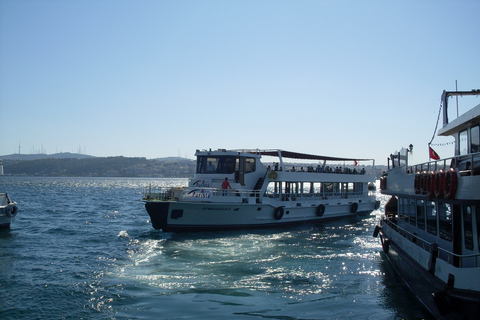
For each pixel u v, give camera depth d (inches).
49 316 467.8
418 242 616.1
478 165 443.2
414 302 526.3
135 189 4985.2
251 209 1084.5
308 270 682.2
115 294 542.9
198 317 466.3
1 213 1159.6
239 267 691.4
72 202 2448.3
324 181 1375.5
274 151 1266.0
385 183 824.9
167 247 849.5
